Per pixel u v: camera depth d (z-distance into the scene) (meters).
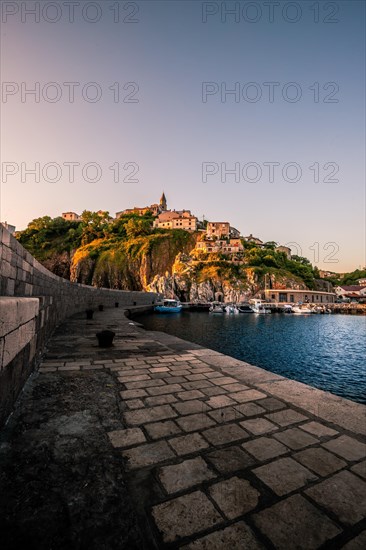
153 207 152.75
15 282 6.80
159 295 80.19
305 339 27.95
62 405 4.26
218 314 64.12
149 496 2.37
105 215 155.50
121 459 2.90
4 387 3.39
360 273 145.62
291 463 2.93
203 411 4.22
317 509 2.28
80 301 25.09
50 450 3.00
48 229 143.75
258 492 2.47
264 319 52.91
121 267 118.94
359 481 2.66
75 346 9.18
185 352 8.58
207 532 2.02
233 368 6.73
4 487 2.39
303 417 4.07
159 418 3.94
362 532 2.07
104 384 5.37
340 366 17.19
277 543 1.95
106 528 2.01
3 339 3.21
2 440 3.16
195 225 131.62
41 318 7.24
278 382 5.68
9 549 1.80
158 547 1.88
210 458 2.98
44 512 2.13
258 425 3.79
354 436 3.54
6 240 5.96
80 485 2.46
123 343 10.11
